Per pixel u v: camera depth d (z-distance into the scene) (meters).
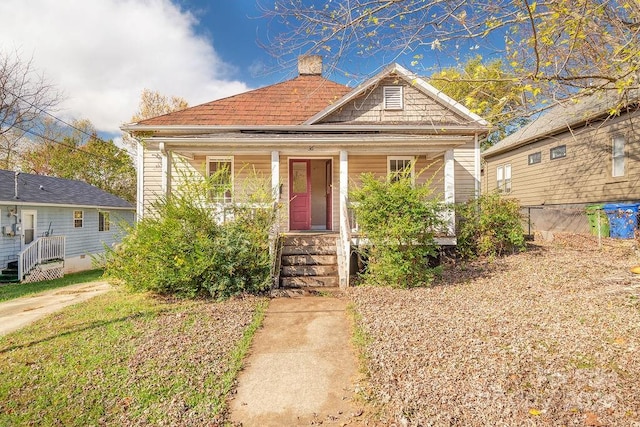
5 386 3.81
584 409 3.05
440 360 4.07
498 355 4.10
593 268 7.96
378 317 5.63
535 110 3.76
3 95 15.80
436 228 8.53
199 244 7.10
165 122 10.96
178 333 5.23
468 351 4.24
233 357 4.45
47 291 11.11
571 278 7.35
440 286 7.42
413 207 7.60
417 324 5.23
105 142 34.22
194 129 10.73
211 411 3.35
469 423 2.97
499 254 9.85
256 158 11.27
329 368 4.22
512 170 17.77
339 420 3.22
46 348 4.85
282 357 4.53
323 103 12.12
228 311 6.27
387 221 7.59
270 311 6.31
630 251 9.40
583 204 13.13
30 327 5.92
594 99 11.40
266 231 7.66
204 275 7.15
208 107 11.70
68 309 7.07
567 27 3.41
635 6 3.56
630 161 11.22
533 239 11.45
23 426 3.15
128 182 35.34
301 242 8.90
